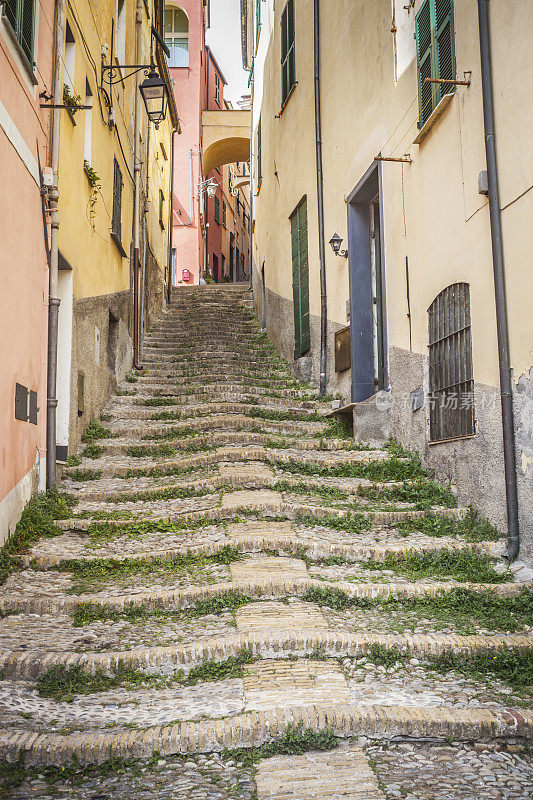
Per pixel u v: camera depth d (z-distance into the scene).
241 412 10.09
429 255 7.32
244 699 3.81
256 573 5.42
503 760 3.38
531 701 3.79
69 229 7.77
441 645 4.33
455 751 3.47
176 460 8.26
